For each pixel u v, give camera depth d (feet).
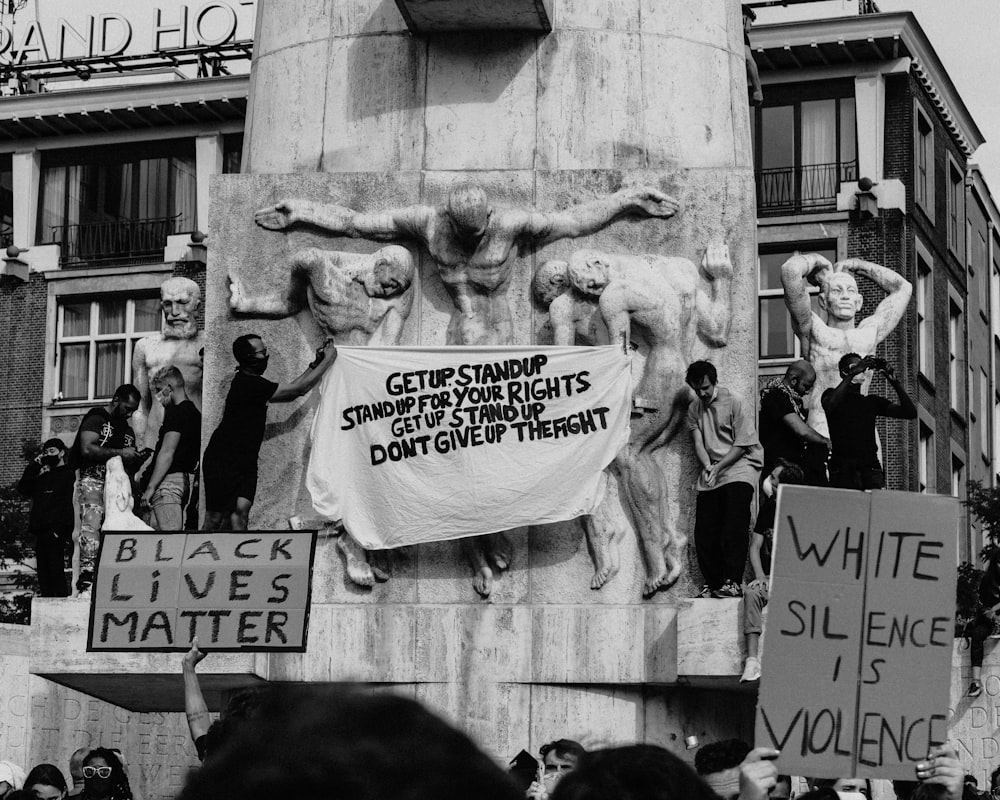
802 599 23.70
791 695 23.57
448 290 51.90
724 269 51.13
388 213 52.26
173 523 51.93
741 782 17.99
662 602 49.80
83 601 50.83
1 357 162.20
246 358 50.70
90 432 53.26
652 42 53.72
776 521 23.81
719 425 48.65
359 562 50.75
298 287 52.65
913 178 142.51
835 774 23.48
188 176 160.56
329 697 7.43
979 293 170.30
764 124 143.95
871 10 148.97
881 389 135.95
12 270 161.07
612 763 12.09
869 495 23.86
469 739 7.41
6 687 63.10
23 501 133.49
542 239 51.88
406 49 53.88
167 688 53.72
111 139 161.38
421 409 50.19
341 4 54.70
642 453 50.34
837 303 59.77
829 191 142.00
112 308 161.17
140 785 67.21
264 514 51.88
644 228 51.70
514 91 53.21
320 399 51.06
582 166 52.85
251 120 56.24
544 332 51.57
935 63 145.69
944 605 23.82
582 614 49.55
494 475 49.62
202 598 39.04
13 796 31.35
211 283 53.31
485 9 51.44
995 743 56.08
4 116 160.76
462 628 49.90
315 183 53.06
